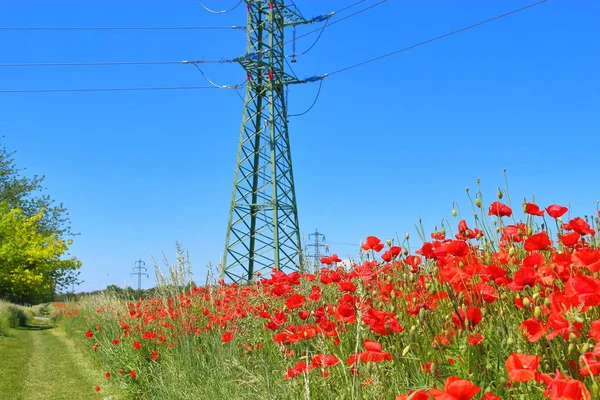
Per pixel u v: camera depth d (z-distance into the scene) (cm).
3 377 941
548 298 244
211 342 671
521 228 361
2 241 2806
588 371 200
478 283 311
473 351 281
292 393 397
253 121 2580
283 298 616
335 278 480
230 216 2464
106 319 1180
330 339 407
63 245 3066
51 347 1472
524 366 191
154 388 691
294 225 2475
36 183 4122
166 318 787
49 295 4566
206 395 550
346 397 330
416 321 333
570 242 308
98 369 1038
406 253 397
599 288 216
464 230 368
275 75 2589
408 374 320
